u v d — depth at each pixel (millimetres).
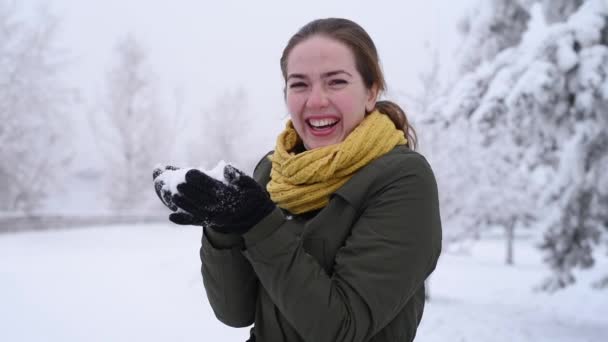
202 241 1099
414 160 1045
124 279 8812
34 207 18000
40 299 6898
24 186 17250
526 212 11344
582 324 6723
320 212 1048
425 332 6113
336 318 874
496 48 7926
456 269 14773
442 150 10094
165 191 869
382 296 912
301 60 1121
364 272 922
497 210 11297
